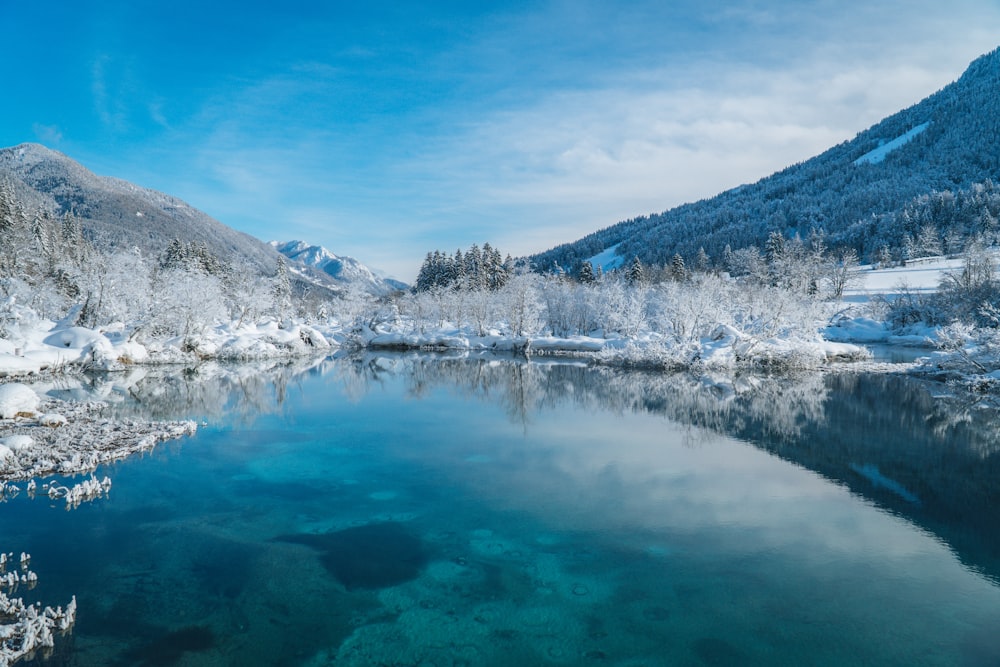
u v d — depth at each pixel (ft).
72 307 181.78
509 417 94.84
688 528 47.11
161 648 29.81
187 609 33.91
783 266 281.33
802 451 71.00
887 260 372.17
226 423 88.28
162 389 121.80
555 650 30.22
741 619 33.37
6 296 160.04
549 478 60.90
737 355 158.30
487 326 271.90
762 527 47.32
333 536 45.44
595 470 63.77
